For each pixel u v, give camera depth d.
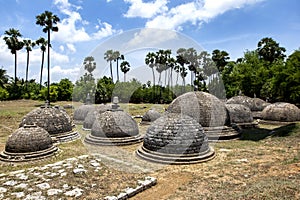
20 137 11.77
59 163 10.59
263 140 14.84
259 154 11.66
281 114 20.47
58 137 15.21
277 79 28.33
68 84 39.84
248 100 24.69
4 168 10.42
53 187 8.01
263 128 19.08
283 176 8.30
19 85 48.59
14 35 44.38
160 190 7.96
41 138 12.15
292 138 14.12
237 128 16.69
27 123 15.24
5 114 25.67
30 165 10.80
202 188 7.86
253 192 6.79
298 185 7.03
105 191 7.65
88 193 7.53
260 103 24.94
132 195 7.60
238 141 14.85
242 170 9.43
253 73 35.50
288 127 16.09
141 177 8.93
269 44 45.47
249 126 19.30
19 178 8.84
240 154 11.88
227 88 37.62
